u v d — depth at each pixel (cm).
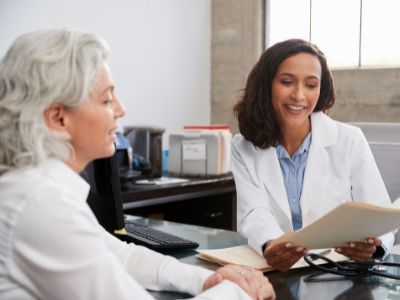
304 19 423
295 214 168
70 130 79
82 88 76
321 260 124
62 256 67
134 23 387
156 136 350
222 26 461
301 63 152
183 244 138
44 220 67
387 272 115
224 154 345
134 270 108
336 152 163
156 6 407
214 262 126
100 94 80
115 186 135
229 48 458
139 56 393
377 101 385
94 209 143
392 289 102
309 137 168
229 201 354
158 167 343
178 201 333
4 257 68
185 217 329
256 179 164
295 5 427
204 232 167
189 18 443
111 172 133
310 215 159
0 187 71
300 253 111
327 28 411
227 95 462
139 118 395
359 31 395
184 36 438
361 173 159
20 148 75
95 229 73
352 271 115
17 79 75
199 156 341
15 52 76
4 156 77
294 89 154
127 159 305
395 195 189
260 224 142
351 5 398
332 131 166
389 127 198
